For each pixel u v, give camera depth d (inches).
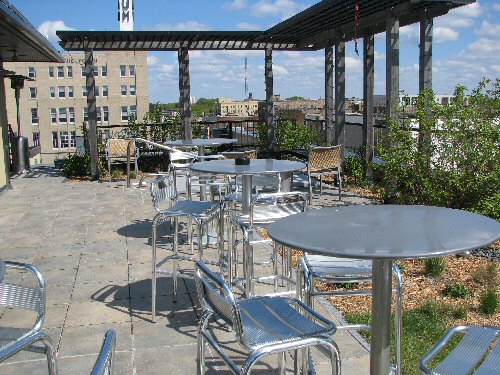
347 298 166.1
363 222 95.4
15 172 472.4
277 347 82.7
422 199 242.8
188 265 198.8
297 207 144.6
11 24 257.1
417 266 194.5
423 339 136.4
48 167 523.8
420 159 238.8
